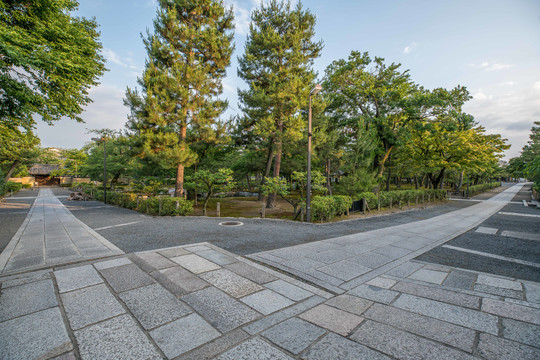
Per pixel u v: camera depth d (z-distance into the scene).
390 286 4.33
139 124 14.18
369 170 20.38
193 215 13.19
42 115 9.23
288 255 6.02
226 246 6.78
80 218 12.00
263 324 3.06
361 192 15.35
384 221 11.93
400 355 2.48
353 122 19.59
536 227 10.73
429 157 22.64
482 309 3.47
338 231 9.27
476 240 8.20
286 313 3.35
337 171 23.19
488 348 2.59
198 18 16.36
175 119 14.55
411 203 19.72
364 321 3.16
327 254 6.20
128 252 6.08
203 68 15.63
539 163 13.31
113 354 2.45
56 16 9.66
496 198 28.17
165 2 15.59
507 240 8.23
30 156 35.41
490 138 21.72
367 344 2.67
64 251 6.08
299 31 16.39
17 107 8.72
